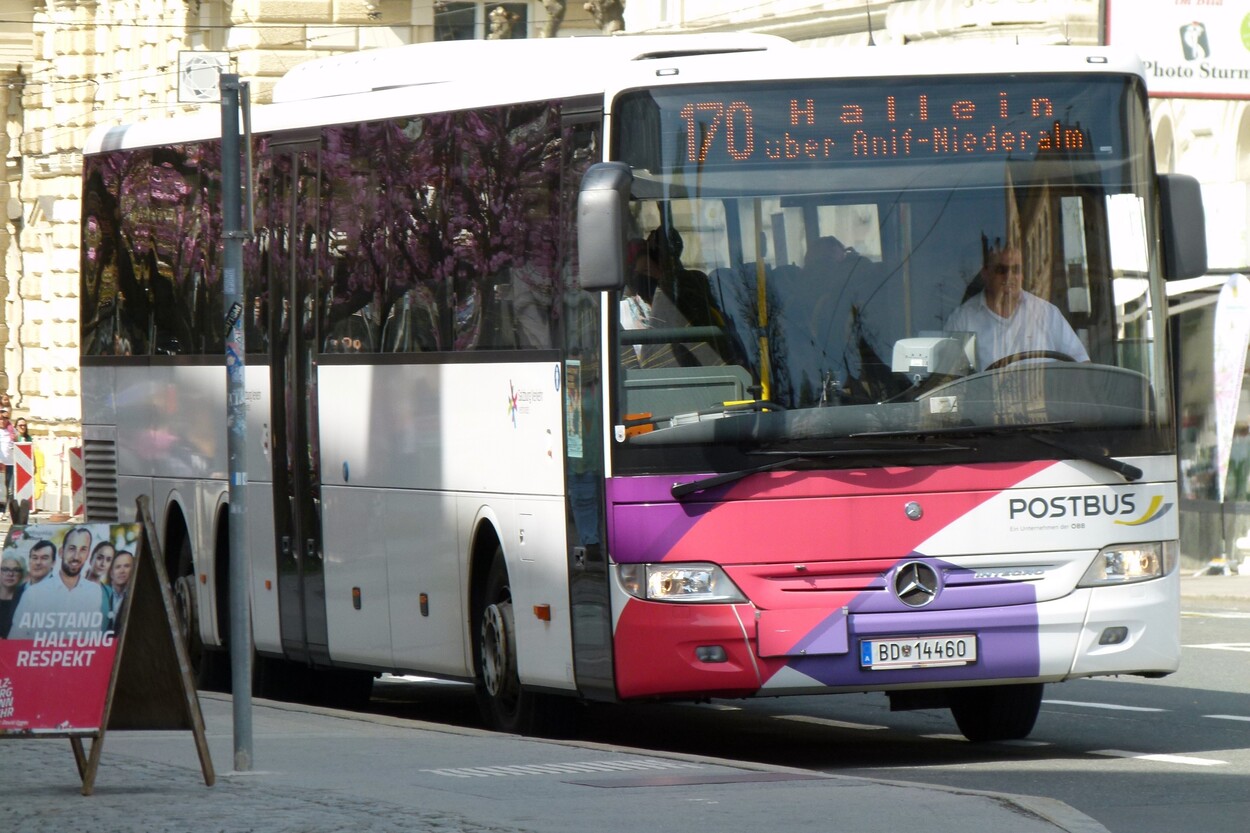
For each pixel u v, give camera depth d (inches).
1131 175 944.9
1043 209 933.2
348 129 1173.1
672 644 904.9
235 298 869.2
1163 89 2139.5
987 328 924.6
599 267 887.7
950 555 916.0
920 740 1065.5
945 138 931.3
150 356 1429.6
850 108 927.0
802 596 904.9
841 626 904.9
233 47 2984.7
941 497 916.0
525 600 1001.5
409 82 1142.3
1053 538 924.0
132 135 1478.8
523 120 1007.0
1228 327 2142.0
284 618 1247.5
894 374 916.0
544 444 979.3
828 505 908.0
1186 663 1398.9
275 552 1251.8
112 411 1493.6
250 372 1274.6
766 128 924.0
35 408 4436.5
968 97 933.2
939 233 925.2
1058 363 928.3
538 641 989.8
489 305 1032.8
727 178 920.3
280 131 1241.4
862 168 925.2
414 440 1102.4
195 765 880.9
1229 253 2174.0
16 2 4714.6
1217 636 1592.0
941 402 916.0
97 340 1521.9
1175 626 941.8
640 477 909.8
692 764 866.8
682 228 917.2
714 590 904.9
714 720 1185.4
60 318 4338.1
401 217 1119.0
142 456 1444.4
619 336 914.1
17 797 782.5
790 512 906.7
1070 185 937.5
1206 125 2320.4
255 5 2928.2
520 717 1021.2
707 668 904.9
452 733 1003.9
